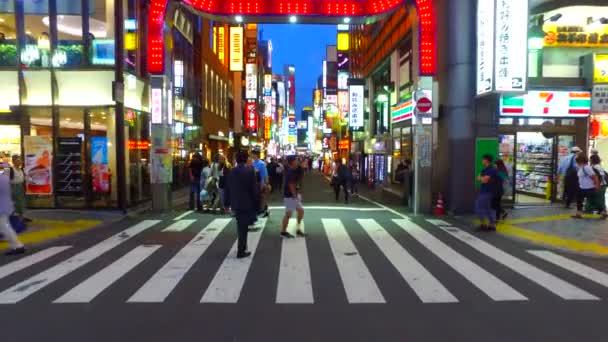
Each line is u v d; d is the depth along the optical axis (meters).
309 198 21.81
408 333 5.13
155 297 6.39
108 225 12.70
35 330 5.20
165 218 13.98
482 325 5.38
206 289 6.76
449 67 14.95
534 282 7.23
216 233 11.45
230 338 4.97
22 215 12.01
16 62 15.49
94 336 5.03
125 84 16.12
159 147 15.10
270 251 9.39
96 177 15.58
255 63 52.38
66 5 15.48
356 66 39.19
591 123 15.66
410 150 19.86
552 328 5.30
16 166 11.85
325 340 4.93
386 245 10.05
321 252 9.32
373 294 6.56
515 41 13.25
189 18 27.48
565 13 15.75
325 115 58.50
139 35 17.75
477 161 14.77
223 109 41.84
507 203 15.41
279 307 5.98
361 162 36.91
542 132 15.91
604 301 6.30
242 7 15.07
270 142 79.50
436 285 7.03
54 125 15.45
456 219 13.83
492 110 14.86
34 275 7.56
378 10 15.13
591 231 11.43
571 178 14.85
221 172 15.08
